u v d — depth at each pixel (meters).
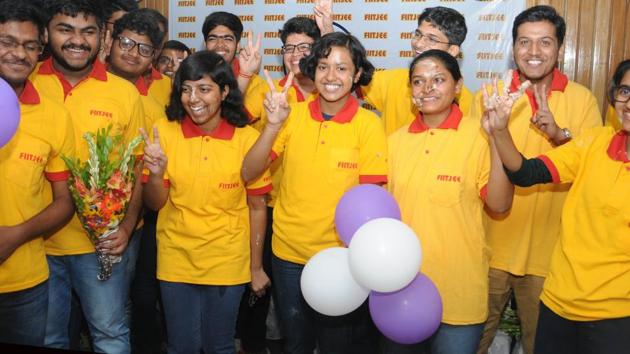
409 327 1.79
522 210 2.23
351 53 2.04
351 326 2.18
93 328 2.24
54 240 2.19
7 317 1.94
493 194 1.86
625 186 1.62
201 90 2.06
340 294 1.81
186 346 2.19
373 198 1.85
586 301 1.67
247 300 2.83
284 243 2.15
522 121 2.26
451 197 1.92
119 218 2.06
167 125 2.19
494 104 1.73
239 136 2.17
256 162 2.02
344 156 2.06
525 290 2.30
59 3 2.09
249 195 2.20
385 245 1.66
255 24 3.52
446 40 2.43
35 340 2.01
